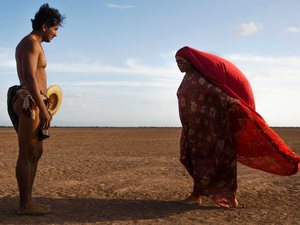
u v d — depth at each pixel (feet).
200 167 21.72
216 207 21.79
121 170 35.73
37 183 28.40
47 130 18.70
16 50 18.93
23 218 18.74
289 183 29.45
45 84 19.16
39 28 19.17
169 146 68.28
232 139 21.56
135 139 92.99
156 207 21.66
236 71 22.04
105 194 24.89
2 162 40.81
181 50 22.38
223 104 21.12
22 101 18.34
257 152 22.39
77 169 36.04
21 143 18.62
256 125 21.40
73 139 90.63
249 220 19.20
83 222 18.43
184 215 20.01
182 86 22.40
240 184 28.91
